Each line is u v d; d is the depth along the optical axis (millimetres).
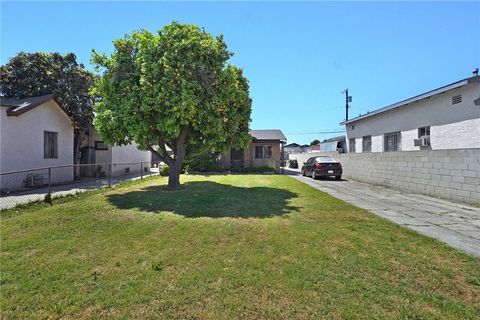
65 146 14930
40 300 2816
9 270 3514
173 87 8562
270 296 2898
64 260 3822
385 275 3393
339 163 16562
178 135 9820
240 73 11289
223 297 2881
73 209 7039
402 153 11773
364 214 6699
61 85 15805
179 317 2557
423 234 5094
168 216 6340
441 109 12094
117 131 9188
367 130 18344
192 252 4117
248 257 3910
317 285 3123
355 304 2748
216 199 8469
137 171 22484
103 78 9422
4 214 6773
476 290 3072
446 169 9430
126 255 4004
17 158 12102
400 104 14375
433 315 2596
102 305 2736
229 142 11141
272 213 6676
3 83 15219
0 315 2574
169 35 9047
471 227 5652
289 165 32312
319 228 5355
